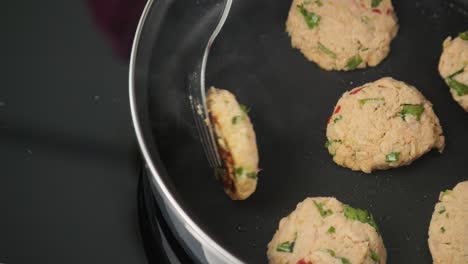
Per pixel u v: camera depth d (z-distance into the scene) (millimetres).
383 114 464
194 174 458
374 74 494
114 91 505
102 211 460
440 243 437
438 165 466
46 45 525
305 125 478
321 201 444
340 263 421
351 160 464
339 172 466
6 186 468
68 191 467
